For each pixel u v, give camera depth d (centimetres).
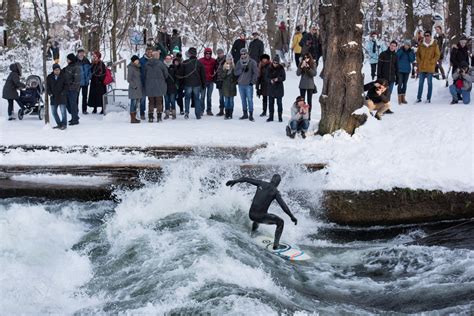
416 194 1211
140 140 1453
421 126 1441
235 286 861
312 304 851
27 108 1752
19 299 856
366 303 870
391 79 1739
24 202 1230
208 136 1500
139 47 2716
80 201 1237
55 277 941
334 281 955
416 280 941
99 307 834
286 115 1820
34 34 2636
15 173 1309
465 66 1727
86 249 1052
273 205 1229
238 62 1716
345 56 1456
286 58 2756
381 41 2570
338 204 1211
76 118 1656
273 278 926
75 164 1316
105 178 1300
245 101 1734
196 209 1189
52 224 1135
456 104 1730
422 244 1112
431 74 1791
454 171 1258
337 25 1459
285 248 1067
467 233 1146
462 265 980
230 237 1050
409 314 819
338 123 1460
